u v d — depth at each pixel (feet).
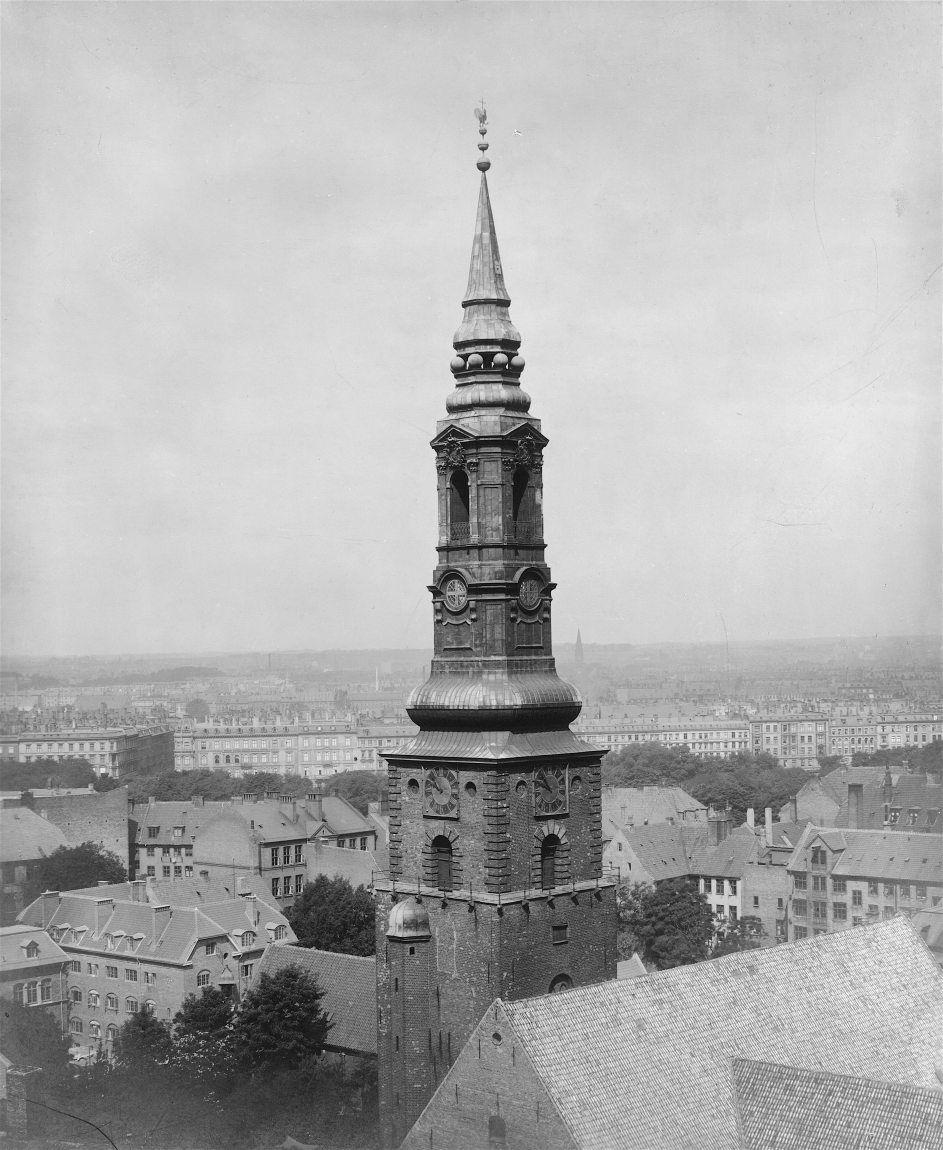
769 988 256.73
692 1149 223.10
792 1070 231.71
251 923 499.51
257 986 399.44
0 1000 439.63
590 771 282.77
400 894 279.08
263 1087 374.63
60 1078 381.40
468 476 273.33
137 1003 484.74
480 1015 268.00
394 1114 276.41
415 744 279.28
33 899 558.97
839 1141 220.43
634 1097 224.94
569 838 278.46
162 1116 370.94
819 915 595.47
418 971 273.95
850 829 611.47
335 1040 389.39
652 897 548.72
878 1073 256.32
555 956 274.77
